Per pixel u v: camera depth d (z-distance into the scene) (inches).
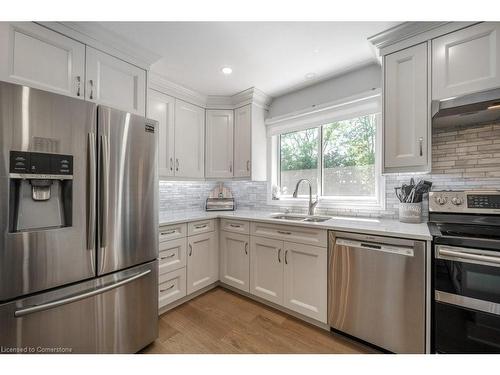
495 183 61.8
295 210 104.3
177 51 72.9
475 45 52.6
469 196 57.8
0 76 47.1
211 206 115.6
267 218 85.9
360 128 88.7
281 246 79.4
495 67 50.2
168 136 92.8
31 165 41.6
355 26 61.2
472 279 46.4
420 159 59.7
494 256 43.7
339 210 90.6
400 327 55.3
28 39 51.0
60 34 55.7
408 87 61.7
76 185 47.4
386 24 60.1
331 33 64.2
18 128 40.4
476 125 64.5
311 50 72.5
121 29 62.1
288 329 70.9
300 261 74.7
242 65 81.5
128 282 56.2
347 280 64.2
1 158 38.9
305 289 73.4
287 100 106.6
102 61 63.7
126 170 56.3
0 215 38.9
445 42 56.1
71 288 47.3
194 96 103.0
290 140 110.4
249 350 61.7
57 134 44.8
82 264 48.4
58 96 45.0
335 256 66.5
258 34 64.7
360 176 88.8
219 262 100.5
